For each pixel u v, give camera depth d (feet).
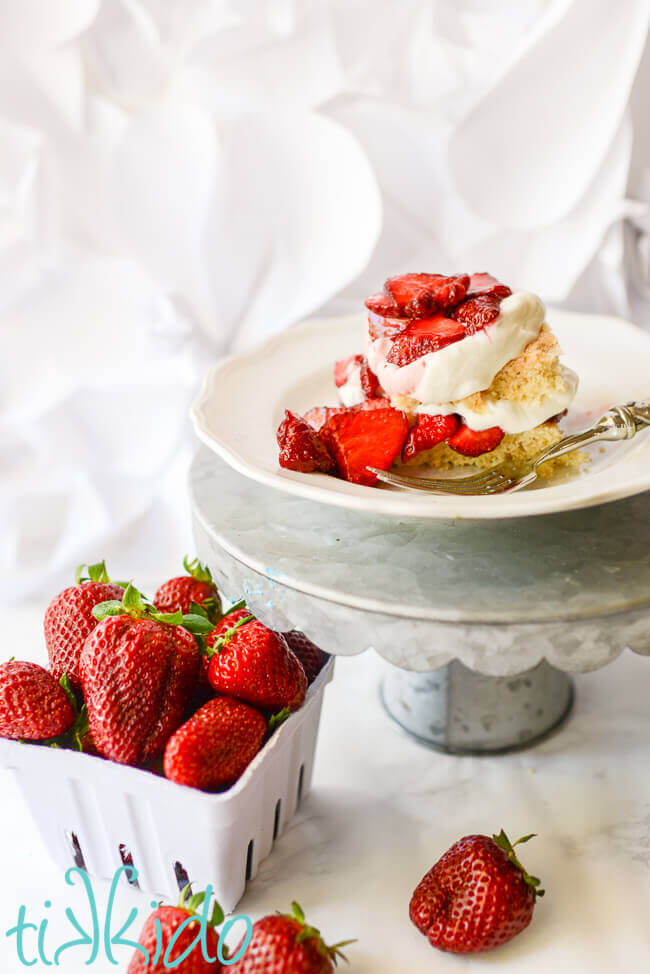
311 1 2.68
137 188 2.84
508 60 2.70
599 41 2.65
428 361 2.24
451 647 2.01
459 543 2.16
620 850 2.18
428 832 2.24
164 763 2.02
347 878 2.16
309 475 2.12
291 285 2.92
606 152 2.73
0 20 2.73
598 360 2.55
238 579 2.15
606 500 1.99
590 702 2.51
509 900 1.99
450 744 2.41
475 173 2.78
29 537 3.05
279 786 2.17
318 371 2.55
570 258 2.84
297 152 2.79
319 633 2.06
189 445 3.02
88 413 3.01
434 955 2.03
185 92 2.78
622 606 2.00
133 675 2.02
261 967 1.90
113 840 2.13
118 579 3.04
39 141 2.80
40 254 2.91
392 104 2.77
